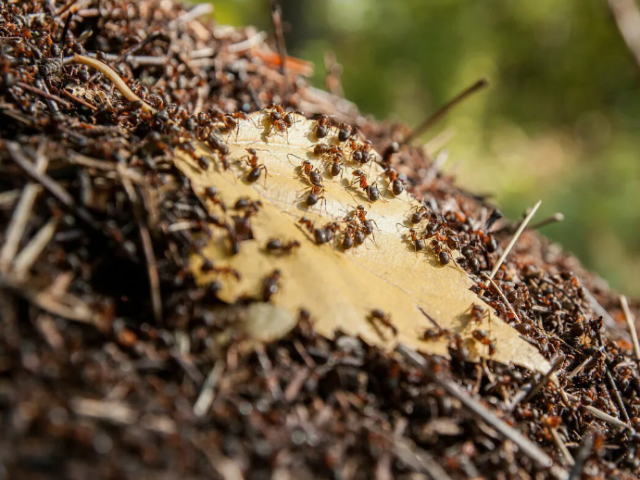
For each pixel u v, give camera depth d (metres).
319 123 0.20
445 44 0.92
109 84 0.20
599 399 0.19
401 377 0.17
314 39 0.88
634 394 0.20
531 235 0.27
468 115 0.88
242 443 0.16
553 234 0.72
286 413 0.16
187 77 0.23
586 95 1.01
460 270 0.19
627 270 0.72
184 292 0.17
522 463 0.17
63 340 0.16
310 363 0.17
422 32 0.92
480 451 0.17
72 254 0.17
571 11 0.99
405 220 0.19
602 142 0.96
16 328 0.16
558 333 0.20
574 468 0.17
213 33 0.25
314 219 0.19
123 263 0.17
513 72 1.02
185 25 0.25
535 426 0.18
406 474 0.16
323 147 0.20
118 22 0.23
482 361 0.18
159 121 0.19
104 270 0.17
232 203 0.18
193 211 0.17
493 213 0.22
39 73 0.19
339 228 0.19
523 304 0.20
